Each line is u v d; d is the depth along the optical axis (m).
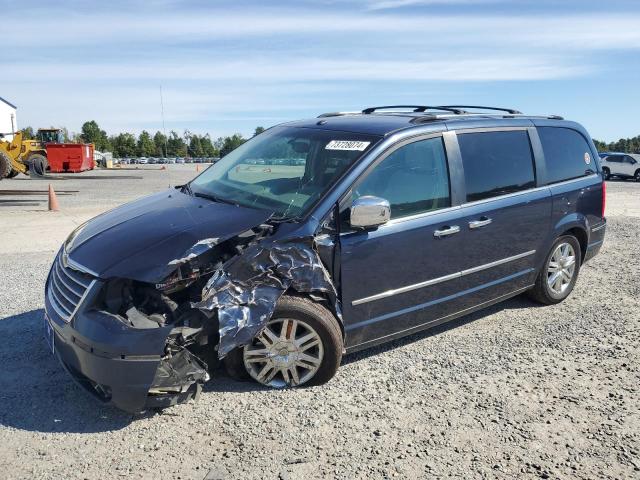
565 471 3.11
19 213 12.55
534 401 3.86
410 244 4.24
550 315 5.55
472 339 4.92
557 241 5.68
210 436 3.38
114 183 23.77
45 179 25.28
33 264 7.36
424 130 4.52
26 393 3.85
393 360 4.46
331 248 3.86
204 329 3.54
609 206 15.04
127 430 3.44
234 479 2.99
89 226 4.24
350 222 3.84
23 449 3.23
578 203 5.81
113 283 3.42
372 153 4.16
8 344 4.61
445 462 3.17
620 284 6.57
